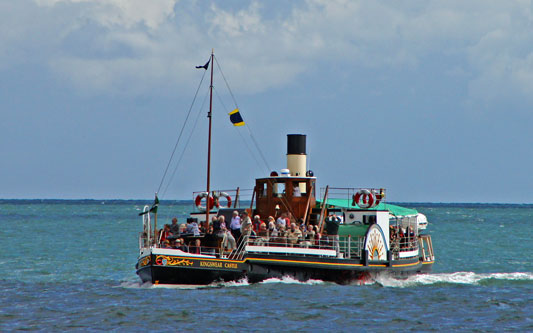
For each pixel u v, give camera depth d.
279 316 115.62
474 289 150.00
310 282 142.88
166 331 106.38
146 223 142.12
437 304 130.00
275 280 139.00
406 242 164.50
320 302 126.31
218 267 132.50
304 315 116.81
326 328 109.25
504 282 163.62
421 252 181.12
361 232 150.12
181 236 137.88
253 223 142.25
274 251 137.00
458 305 129.62
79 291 144.75
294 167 161.12
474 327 112.25
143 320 112.69
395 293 139.75
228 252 134.88
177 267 130.00
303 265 139.50
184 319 113.12
